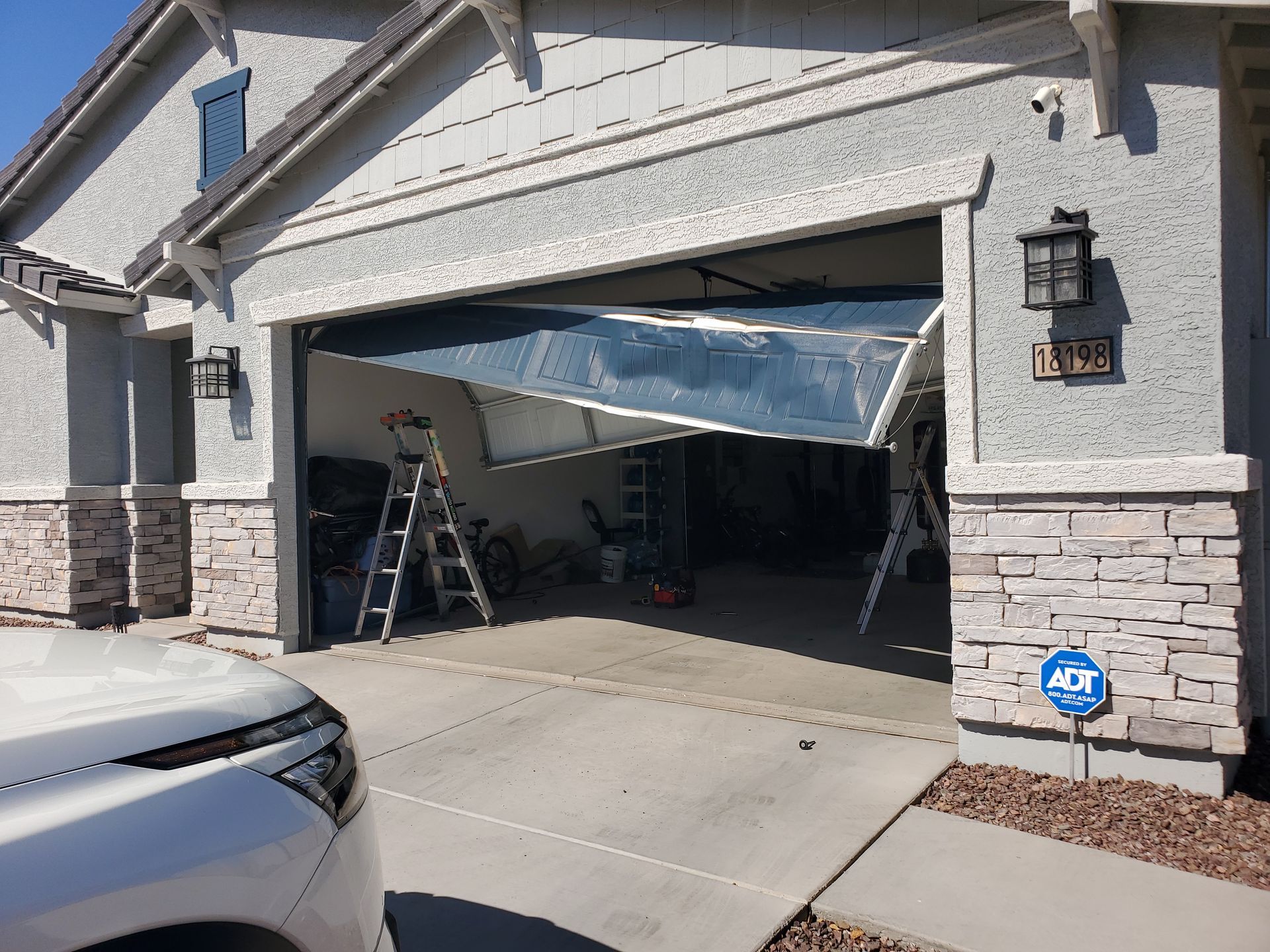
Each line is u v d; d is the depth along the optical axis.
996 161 4.35
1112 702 4.04
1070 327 4.16
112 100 10.80
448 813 4.23
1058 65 4.19
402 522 9.22
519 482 11.20
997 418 4.36
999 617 4.31
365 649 7.50
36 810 1.77
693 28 5.36
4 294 9.62
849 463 14.42
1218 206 3.83
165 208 10.41
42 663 2.50
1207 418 3.87
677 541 12.14
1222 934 3.03
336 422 9.23
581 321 6.23
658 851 3.77
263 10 9.57
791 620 8.36
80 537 9.41
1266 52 4.04
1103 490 4.00
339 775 2.32
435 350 6.82
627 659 6.84
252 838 1.97
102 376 9.76
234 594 7.78
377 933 2.25
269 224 7.56
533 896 3.44
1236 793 3.99
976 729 4.46
